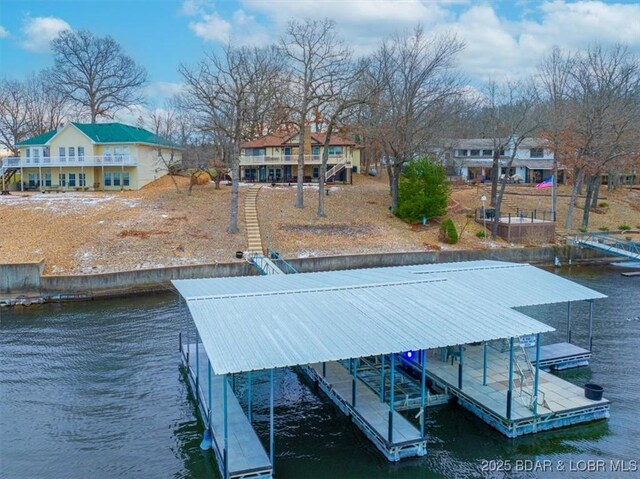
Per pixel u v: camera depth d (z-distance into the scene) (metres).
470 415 17.05
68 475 14.01
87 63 71.31
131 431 16.36
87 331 25.86
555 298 19.00
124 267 34.16
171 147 59.62
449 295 18.23
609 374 20.33
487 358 20.50
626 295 32.44
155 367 21.39
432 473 14.02
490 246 43.06
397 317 16.05
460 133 78.00
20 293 31.28
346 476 13.84
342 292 18.02
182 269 33.81
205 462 14.66
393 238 42.75
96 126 56.91
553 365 20.59
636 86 52.66
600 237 45.53
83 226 39.00
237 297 17.16
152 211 43.12
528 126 50.97
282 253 38.50
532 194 61.59
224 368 12.38
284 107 45.91
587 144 48.22
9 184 55.16
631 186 73.50
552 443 15.43
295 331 14.72
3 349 23.44
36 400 18.45
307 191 53.59
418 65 45.59
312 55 45.28
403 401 17.31
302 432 16.17
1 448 15.31
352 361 19.55
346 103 44.22
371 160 80.06
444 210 46.88
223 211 44.91
